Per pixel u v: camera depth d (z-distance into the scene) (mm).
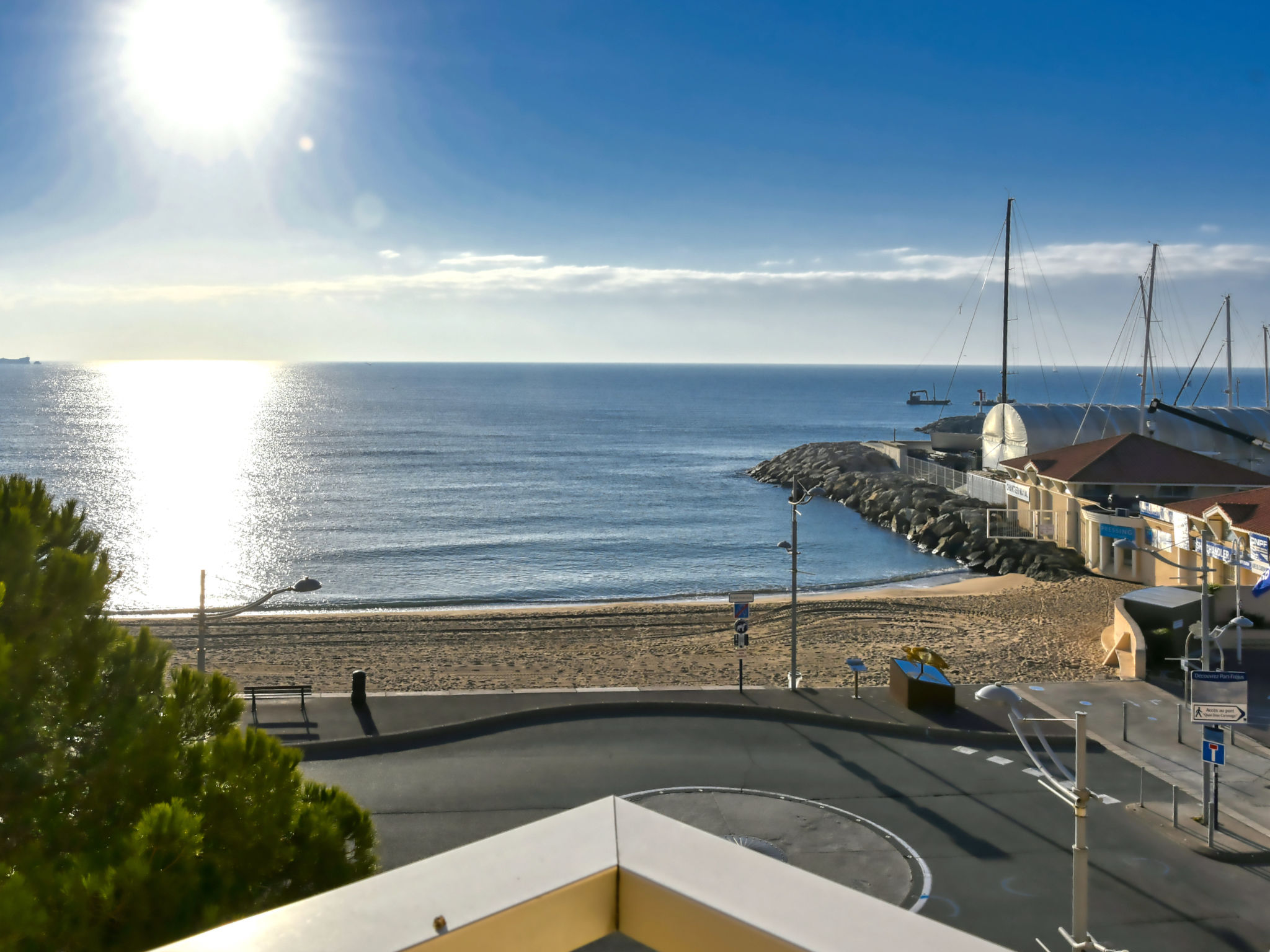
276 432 168125
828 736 23891
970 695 26891
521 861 2941
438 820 19078
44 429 166750
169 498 89938
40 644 8414
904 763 22109
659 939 2805
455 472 114750
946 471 80812
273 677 31812
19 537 8719
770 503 90688
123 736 8453
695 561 64875
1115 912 15648
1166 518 43125
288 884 8766
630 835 3115
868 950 2521
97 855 7438
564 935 2820
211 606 50844
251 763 8898
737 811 19422
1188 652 28359
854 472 94062
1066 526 54938
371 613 46094
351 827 9812
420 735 23391
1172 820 18844
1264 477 50375
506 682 30734
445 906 2715
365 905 2715
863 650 35688
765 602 47156
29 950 6293
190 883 7285
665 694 26484
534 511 85438
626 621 42781
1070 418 65375
